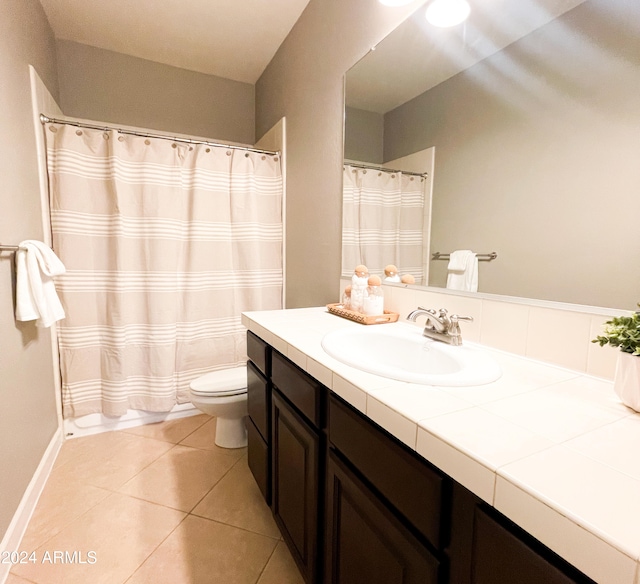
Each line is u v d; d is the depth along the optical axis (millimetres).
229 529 1402
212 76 2746
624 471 472
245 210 2301
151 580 1175
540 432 574
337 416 870
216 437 2014
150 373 2146
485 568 503
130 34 2244
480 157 1058
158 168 2049
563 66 827
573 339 849
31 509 1452
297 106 2131
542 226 896
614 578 351
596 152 774
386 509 705
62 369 1978
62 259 1899
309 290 2070
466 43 1082
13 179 1440
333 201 1796
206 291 2256
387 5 1293
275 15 2059
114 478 1695
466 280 1128
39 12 1904
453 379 786
